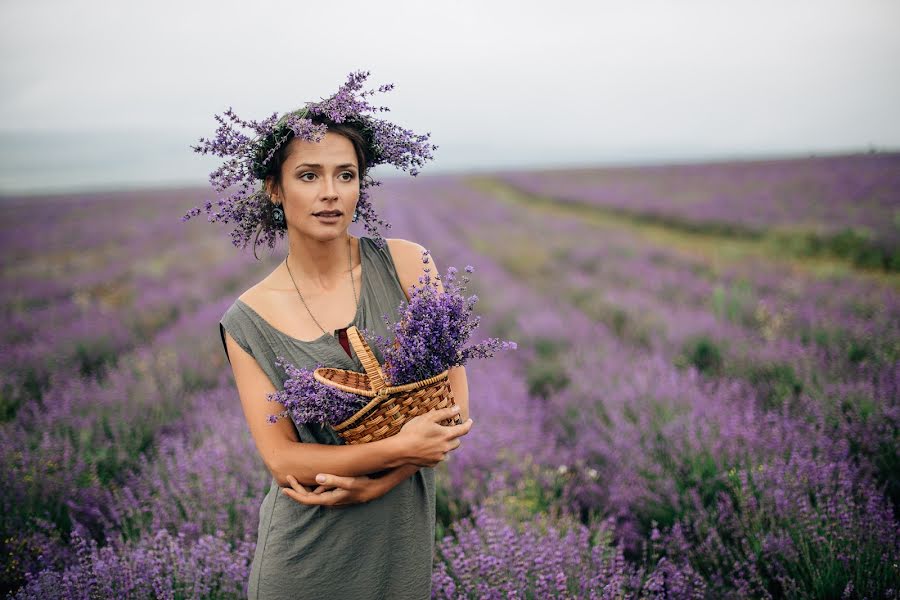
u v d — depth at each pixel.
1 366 6.25
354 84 1.54
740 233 18.92
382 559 1.60
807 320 6.98
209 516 3.19
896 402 3.94
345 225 1.55
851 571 2.46
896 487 3.18
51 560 2.90
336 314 1.60
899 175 24.80
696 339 6.33
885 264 13.05
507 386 5.23
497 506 3.18
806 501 2.81
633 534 3.09
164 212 36.28
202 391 5.68
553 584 2.36
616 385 4.97
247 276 13.78
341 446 1.43
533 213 30.77
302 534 1.57
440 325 1.38
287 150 1.51
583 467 3.91
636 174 50.00
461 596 2.32
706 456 3.48
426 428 1.36
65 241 25.09
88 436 4.23
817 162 37.06
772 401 4.59
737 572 2.69
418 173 1.71
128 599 2.46
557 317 7.97
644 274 11.59
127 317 9.50
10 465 3.54
